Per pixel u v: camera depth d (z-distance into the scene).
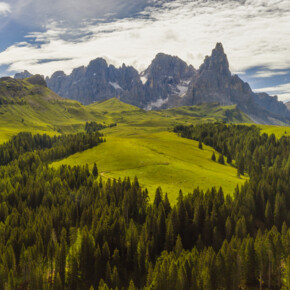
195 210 92.81
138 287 73.75
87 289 73.81
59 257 76.38
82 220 98.44
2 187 134.25
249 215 100.44
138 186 120.56
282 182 129.38
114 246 85.00
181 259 71.38
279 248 74.88
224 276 68.69
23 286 74.56
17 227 92.00
